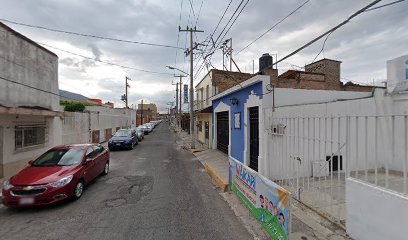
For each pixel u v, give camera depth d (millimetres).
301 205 5504
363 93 9344
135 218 5125
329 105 7930
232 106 11938
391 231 3393
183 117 42938
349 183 4125
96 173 7984
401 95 8414
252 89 9008
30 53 9719
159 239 4219
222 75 17812
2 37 8070
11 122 9031
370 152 8453
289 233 3502
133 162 11938
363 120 8336
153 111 113875
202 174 9352
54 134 12031
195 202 6086
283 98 8258
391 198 3393
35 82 10109
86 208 5727
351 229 4070
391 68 8508
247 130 9797
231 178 6852
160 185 7699
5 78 8219
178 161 12297
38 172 6164
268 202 4285
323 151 7895
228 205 5855
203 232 4477
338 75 12953
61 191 5770
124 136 17547
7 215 5359
